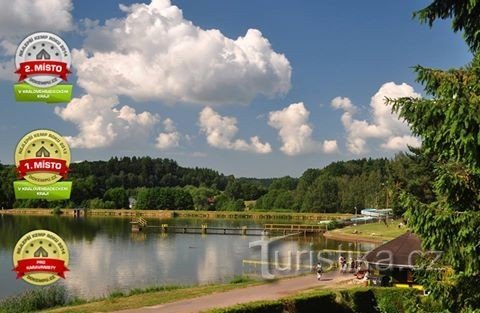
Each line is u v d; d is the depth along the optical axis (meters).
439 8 12.51
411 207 12.08
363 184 130.50
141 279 42.81
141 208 154.88
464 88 11.45
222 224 116.94
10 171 147.38
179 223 119.44
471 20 12.17
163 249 66.62
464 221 11.29
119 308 26.83
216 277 44.00
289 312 25.00
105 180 195.38
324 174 149.38
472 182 11.89
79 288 37.97
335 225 98.00
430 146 12.19
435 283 12.49
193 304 27.98
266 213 135.75
